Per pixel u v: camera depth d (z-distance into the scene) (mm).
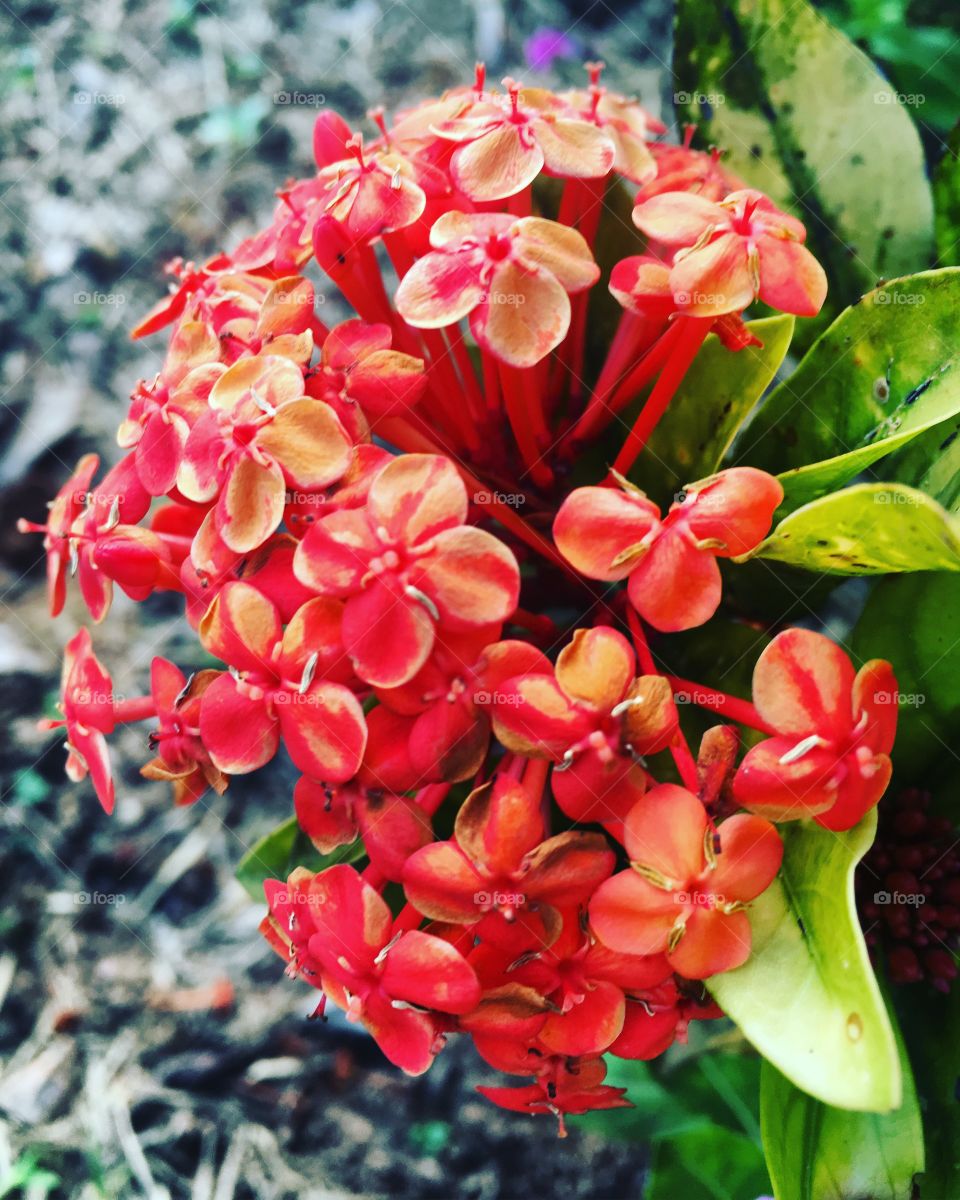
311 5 414
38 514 373
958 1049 204
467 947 181
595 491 174
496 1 405
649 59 398
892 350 194
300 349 185
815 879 173
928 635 198
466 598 169
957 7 281
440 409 199
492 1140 322
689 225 181
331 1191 316
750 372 205
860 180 224
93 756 206
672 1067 262
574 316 206
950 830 207
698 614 171
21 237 403
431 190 189
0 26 422
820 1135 190
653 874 166
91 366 389
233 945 343
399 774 177
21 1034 333
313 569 172
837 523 167
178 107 410
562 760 169
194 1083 328
